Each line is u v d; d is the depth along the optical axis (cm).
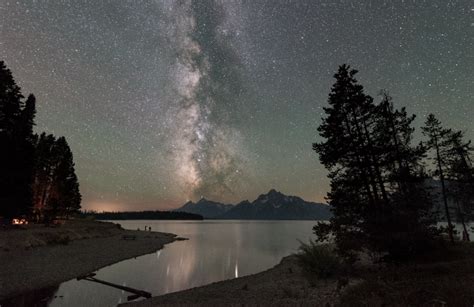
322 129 2034
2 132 3588
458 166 2683
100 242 4175
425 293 904
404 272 1245
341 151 1917
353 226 1719
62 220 5497
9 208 3728
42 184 5122
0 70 3597
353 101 1956
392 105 2139
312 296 1209
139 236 6025
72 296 1581
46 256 2575
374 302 902
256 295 1363
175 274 2386
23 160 3734
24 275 1897
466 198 2733
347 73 2044
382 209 1666
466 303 799
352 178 1909
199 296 1444
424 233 1544
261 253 4016
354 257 1645
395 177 1828
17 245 2697
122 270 2470
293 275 1864
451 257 1505
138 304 1355
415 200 1697
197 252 4031
